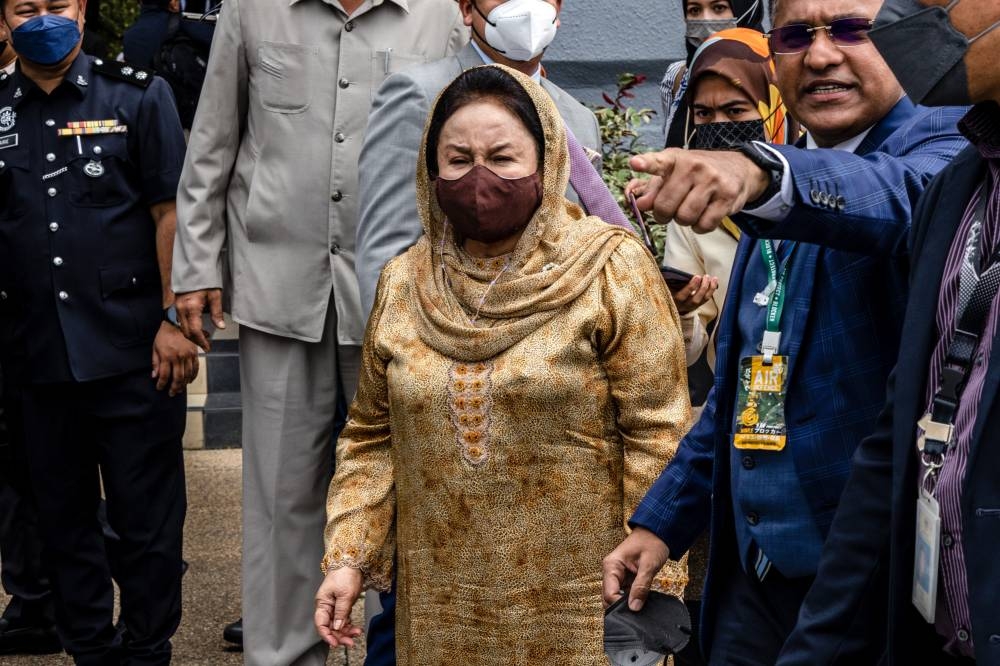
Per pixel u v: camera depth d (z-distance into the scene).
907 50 2.00
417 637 2.93
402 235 3.50
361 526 3.06
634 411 2.86
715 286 3.11
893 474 2.08
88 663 4.45
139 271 4.36
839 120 2.65
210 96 4.22
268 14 4.18
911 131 2.57
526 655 2.83
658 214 2.13
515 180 2.81
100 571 4.48
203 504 6.54
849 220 2.25
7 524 4.91
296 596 4.28
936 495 2.00
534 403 2.79
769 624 2.67
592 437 2.85
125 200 4.36
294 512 4.27
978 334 1.98
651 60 7.08
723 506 2.71
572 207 2.98
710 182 2.11
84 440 4.41
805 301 2.57
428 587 2.90
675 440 2.87
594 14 7.07
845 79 2.62
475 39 3.67
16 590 4.94
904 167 2.33
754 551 2.66
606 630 2.66
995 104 2.00
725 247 3.65
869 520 2.18
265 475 4.24
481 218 2.81
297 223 4.16
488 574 2.83
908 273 2.44
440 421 2.84
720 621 2.76
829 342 2.53
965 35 1.95
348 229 4.16
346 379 4.27
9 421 4.68
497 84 2.89
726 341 2.72
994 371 1.90
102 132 4.35
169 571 4.40
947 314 2.04
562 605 2.83
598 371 2.85
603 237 2.88
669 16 7.05
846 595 2.19
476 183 2.79
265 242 4.19
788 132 3.61
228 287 4.38
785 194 2.20
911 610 2.08
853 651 2.19
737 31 3.58
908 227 2.29
